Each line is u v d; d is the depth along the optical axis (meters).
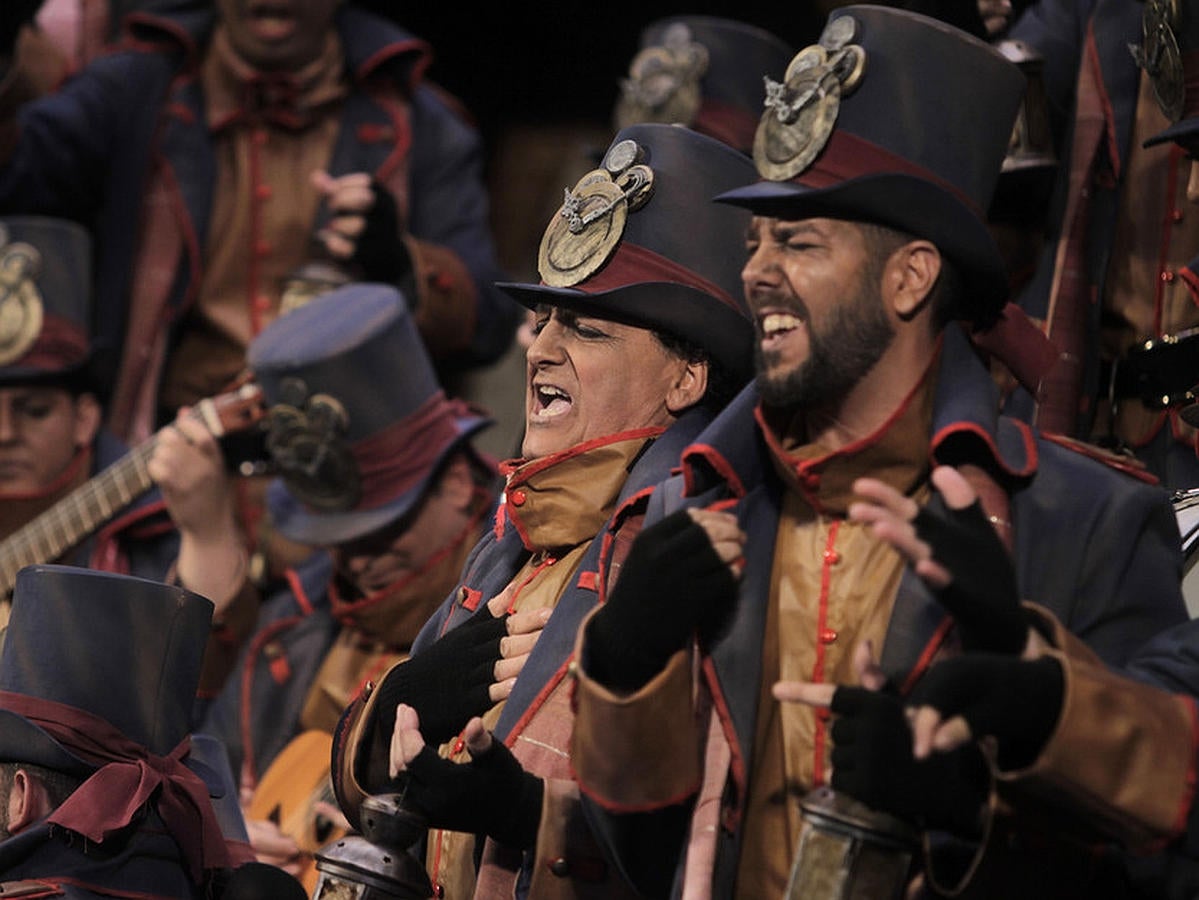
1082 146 10.51
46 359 15.54
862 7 7.46
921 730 6.53
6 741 8.88
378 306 13.30
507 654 8.47
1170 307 10.19
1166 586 7.40
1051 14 11.06
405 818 7.80
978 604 6.71
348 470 13.11
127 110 16.23
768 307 7.41
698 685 7.60
